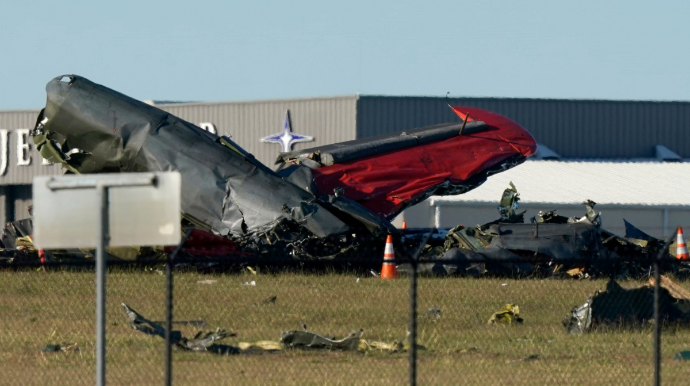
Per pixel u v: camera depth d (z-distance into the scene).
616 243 101.75
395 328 64.50
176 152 104.56
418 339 60.97
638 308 66.12
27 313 68.31
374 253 95.88
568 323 65.38
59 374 50.69
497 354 56.88
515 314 68.25
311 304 72.88
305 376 50.19
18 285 79.25
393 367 52.72
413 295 41.66
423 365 53.25
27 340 59.31
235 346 57.56
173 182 36.50
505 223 100.19
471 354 56.91
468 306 73.19
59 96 108.19
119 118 106.94
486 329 65.06
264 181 101.25
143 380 49.41
